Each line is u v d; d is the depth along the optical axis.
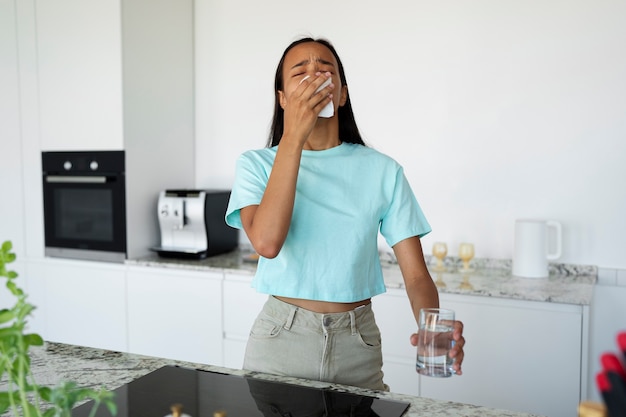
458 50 2.71
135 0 2.90
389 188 1.34
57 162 3.06
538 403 2.16
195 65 3.29
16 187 3.18
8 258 0.69
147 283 2.84
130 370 1.14
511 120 2.64
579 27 2.51
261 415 0.91
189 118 3.28
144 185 3.00
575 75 2.53
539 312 2.13
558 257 2.49
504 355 2.20
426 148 2.79
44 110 3.08
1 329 0.65
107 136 2.91
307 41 1.33
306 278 1.26
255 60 3.14
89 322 3.02
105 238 2.96
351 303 1.30
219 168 3.28
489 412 0.95
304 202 1.28
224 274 2.66
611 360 0.50
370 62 2.87
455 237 2.77
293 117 1.17
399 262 1.38
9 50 3.14
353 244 1.28
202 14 3.25
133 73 2.91
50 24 3.02
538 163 2.61
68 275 3.06
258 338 1.29
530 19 2.58
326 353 1.25
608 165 2.51
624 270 2.50
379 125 2.87
